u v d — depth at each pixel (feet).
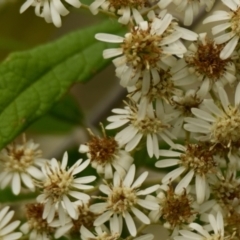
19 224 1.10
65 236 1.08
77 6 1.07
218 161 1.07
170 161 1.07
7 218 1.08
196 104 1.07
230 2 1.06
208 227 1.06
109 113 1.23
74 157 1.17
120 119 1.08
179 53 1.04
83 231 1.06
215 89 1.06
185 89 1.10
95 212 1.06
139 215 1.06
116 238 1.05
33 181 1.08
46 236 1.09
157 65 1.04
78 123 1.20
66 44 1.13
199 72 1.05
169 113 1.07
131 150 1.07
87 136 1.22
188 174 1.07
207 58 1.05
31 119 1.09
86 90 1.38
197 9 1.06
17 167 1.11
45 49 1.12
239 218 1.07
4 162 1.12
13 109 1.09
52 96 1.10
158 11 1.07
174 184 1.09
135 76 1.04
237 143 1.07
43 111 1.10
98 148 1.07
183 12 1.07
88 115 1.25
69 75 1.12
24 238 1.10
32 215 1.09
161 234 1.14
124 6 1.07
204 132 1.06
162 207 1.06
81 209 1.08
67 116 1.20
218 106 1.06
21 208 1.13
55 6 1.08
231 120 1.05
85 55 1.12
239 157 1.07
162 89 1.05
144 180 1.07
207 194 1.07
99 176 1.10
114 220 1.06
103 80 1.38
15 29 1.30
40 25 1.30
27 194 1.13
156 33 1.04
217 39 1.05
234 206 1.07
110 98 1.24
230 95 1.09
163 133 1.07
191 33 1.05
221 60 1.05
